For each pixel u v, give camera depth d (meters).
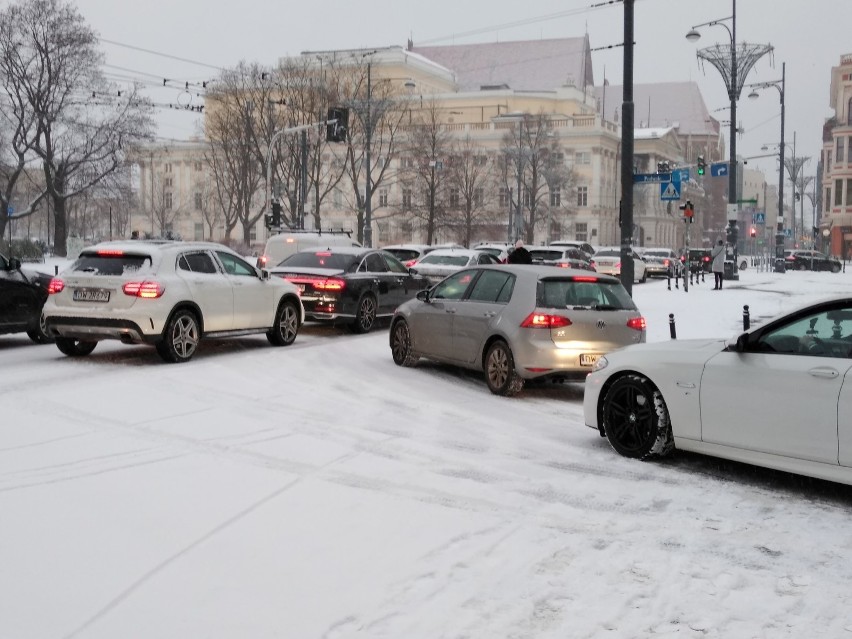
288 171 62.47
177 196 103.50
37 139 52.97
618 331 10.56
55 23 50.75
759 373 6.68
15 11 50.16
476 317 11.24
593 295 10.74
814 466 6.36
